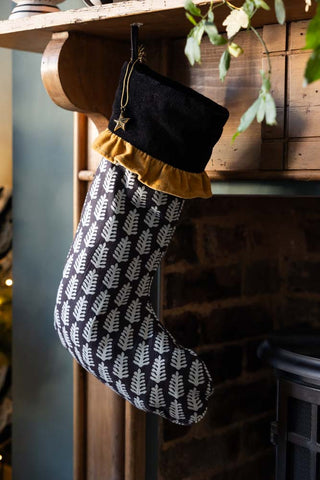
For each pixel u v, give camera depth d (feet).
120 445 4.97
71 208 5.62
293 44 3.86
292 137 3.89
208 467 5.37
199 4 3.52
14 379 6.19
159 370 3.78
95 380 5.11
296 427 4.18
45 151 5.81
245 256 5.63
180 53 4.50
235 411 5.58
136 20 4.00
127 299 3.89
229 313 5.49
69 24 4.13
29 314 6.04
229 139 4.20
